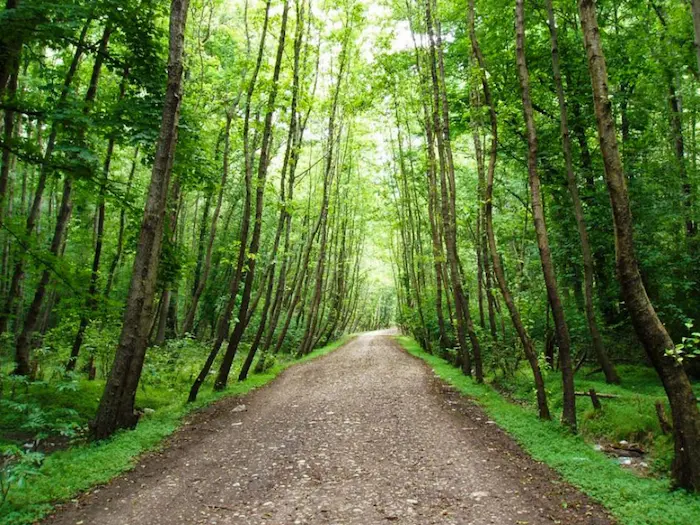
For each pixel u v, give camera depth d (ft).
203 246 92.32
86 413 36.42
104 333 46.19
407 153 80.79
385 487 20.49
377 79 67.21
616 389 40.98
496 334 57.26
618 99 51.65
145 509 18.66
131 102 38.01
